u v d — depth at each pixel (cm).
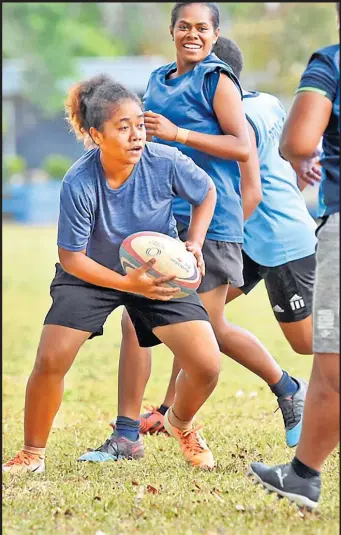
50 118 11081
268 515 1153
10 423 1764
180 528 1123
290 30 11550
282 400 1538
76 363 2434
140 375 1500
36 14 11000
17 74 10856
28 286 4219
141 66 10125
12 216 8625
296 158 1112
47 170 9956
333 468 1391
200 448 1431
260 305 3559
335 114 1112
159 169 1306
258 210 1645
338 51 1112
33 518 1171
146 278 1279
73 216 1285
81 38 11631
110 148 1262
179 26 1476
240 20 12362
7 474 1366
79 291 1332
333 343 1098
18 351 2620
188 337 1317
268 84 11512
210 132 1452
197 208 1343
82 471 1402
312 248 1655
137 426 1507
